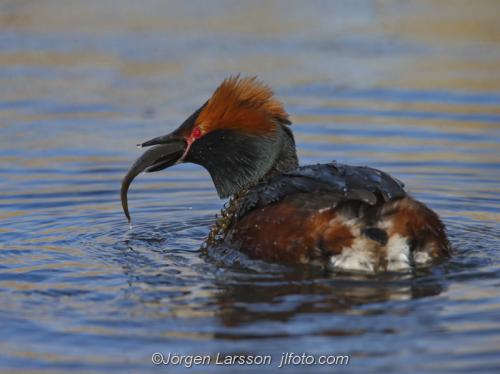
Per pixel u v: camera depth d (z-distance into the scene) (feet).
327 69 77.51
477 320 29.66
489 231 42.27
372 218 34.09
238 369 27.09
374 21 94.48
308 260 34.91
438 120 64.49
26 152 58.29
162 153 41.57
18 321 30.58
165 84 74.33
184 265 36.88
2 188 51.06
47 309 31.68
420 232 34.86
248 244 36.99
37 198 49.21
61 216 45.93
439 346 27.81
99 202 48.88
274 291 32.73
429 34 88.84
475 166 54.65
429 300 31.50
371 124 63.82
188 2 105.81
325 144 59.36
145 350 28.30
